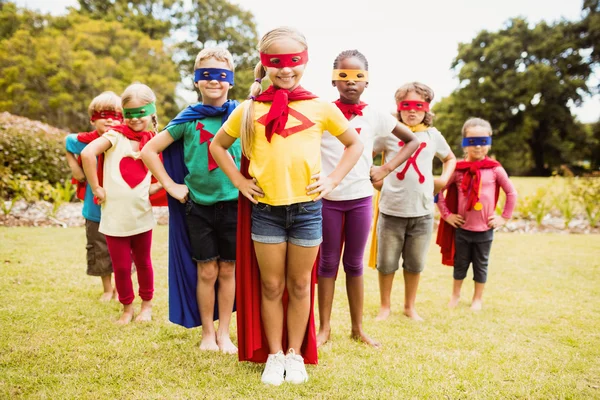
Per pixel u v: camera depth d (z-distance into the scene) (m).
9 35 26.94
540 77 32.25
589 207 8.39
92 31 24.91
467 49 35.22
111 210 3.28
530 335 3.30
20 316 3.32
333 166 2.92
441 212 4.16
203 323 2.98
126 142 3.35
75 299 3.78
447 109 36.94
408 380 2.54
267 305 2.58
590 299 4.17
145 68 25.25
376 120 3.03
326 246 3.01
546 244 6.75
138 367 2.61
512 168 35.19
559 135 35.44
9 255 5.11
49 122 24.16
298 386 2.44
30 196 8.02
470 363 2.79
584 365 2.80
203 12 35.47
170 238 3.02
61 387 2.36
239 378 2.52
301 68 2.42
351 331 3.21
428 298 4.27
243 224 2.58
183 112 2.91
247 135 2.40
